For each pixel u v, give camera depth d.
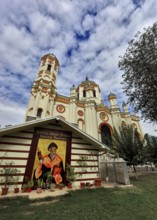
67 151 9.31
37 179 7.77
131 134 13.85
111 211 4.53
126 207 4.89
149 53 11.70
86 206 4.98
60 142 9.30
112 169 10.80
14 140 8.01
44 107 18.78
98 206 4.98
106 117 25.36
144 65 12.12
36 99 18.89
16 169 7.46
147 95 12.84
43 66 24.39
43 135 8.91
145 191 7.33
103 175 11.85
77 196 6.31
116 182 10.05
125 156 12.59
